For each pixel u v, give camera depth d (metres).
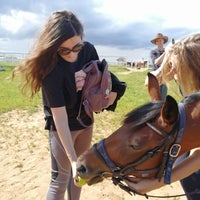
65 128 2.76
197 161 2.15
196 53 2.34
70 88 2.89
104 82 3.05
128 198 4.60
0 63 33.03
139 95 14.20
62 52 2.67
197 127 2.02
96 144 2.19
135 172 2.10
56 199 3.17
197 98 2.09
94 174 2.18
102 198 4.60
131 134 2.05
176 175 2.14
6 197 4.72
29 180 5.15
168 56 2.68
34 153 6.13
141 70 35.25
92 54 3.22
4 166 5.66
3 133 7.34
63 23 2.61
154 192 4.77
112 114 9.47
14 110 9.74
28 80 2.76
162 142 2.01
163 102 2.10
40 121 8.42
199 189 2.71
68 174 3.20
